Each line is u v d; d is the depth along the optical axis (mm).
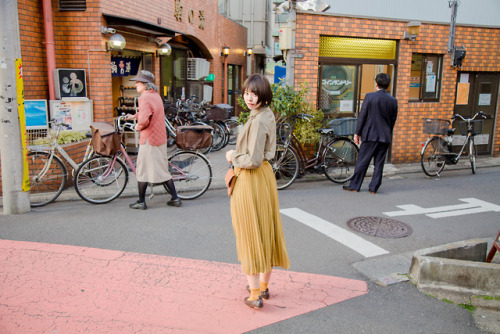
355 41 8625
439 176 8555
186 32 12562
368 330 3086
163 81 12281
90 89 8102
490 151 10695
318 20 8102
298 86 8188
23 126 5473
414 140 9461
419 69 9383
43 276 3732
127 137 9375
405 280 3875
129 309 3234
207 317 3164
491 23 11500
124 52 9711
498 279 3625
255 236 3117
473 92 10203
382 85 6703
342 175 7824
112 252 4301
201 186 6535
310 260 4309
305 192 7020
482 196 6984
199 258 4234
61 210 5711
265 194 3164
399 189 7383
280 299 3484
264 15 21547
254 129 2980
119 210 5754
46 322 3029
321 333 3025
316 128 7652
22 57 7305
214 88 16219
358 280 3869
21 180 5488
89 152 6375
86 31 7887
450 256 4012
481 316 3328
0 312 3143
